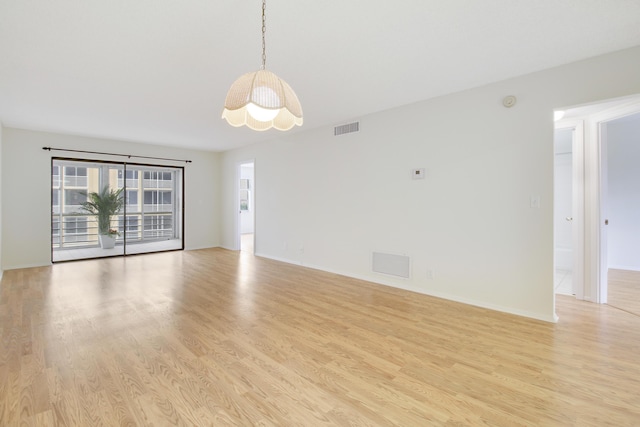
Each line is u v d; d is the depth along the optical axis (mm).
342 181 4613
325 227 4891
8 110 3980
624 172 5012
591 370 2021
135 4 1878
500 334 2578
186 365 2066
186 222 6930
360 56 2594
